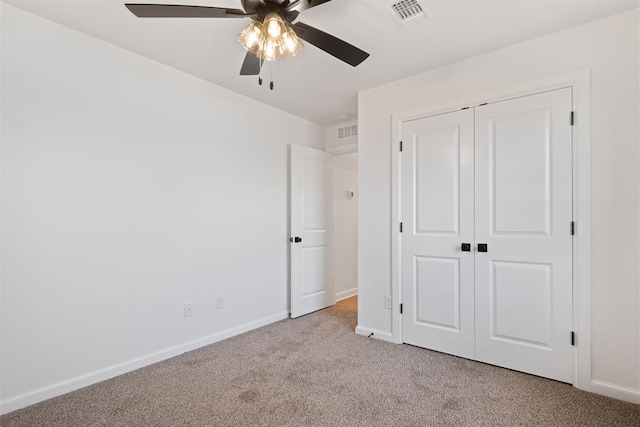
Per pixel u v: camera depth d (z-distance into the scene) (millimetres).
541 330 2201
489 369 2330
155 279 2494
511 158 2322
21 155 1900
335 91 3113
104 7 1883
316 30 1617
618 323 1950
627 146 1933
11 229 1864
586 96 2047
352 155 4965
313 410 1841
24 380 1893
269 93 3158
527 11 1932
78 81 2123
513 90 2309
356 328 3107
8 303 1852
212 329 2877
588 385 2025
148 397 1982
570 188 2105
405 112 2820
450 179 2598
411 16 1977
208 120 2887
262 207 3391
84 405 1898
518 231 2295
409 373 2275
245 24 2045
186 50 2369
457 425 1705
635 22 1915
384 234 2943
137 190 2402
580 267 2061
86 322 2137
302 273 3729
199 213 2801
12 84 1877
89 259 2156
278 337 3002
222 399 1956
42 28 1981
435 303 2664
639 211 1897
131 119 2379
